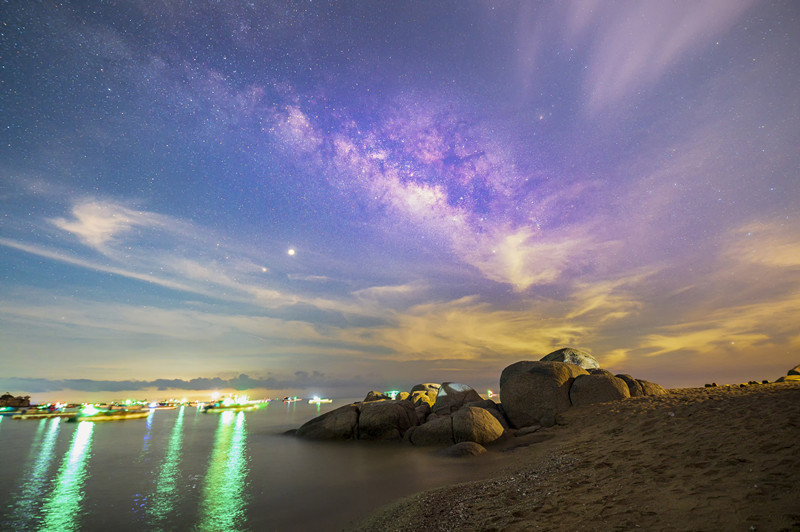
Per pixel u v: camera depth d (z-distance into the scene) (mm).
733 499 6246
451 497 10352
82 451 22719
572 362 25969
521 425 20938
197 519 10562
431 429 20203
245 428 35719
